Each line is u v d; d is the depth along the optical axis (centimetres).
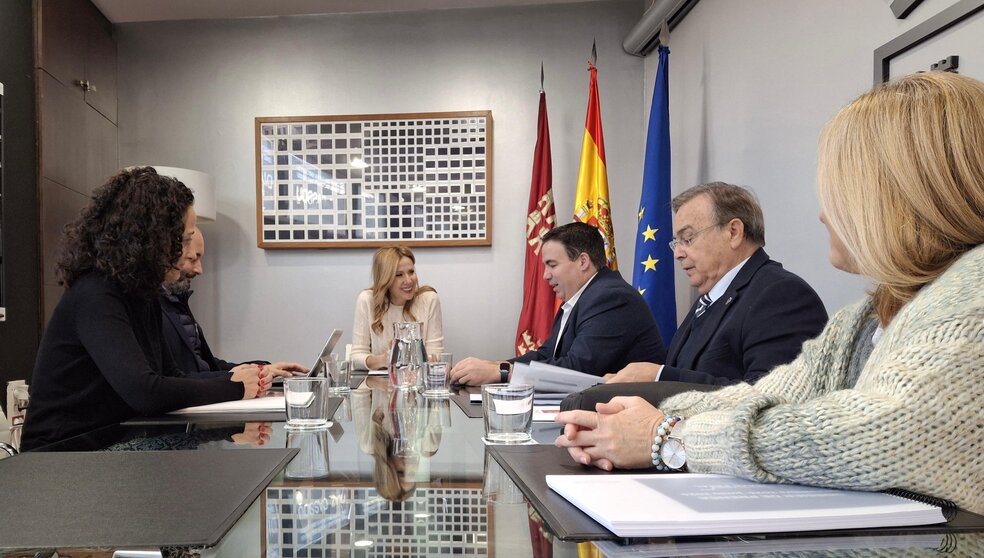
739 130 297
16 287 301
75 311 136
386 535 52
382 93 415
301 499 64
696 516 53
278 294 414
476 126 409
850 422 61
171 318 238
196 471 75
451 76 413
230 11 407
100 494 64
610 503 57
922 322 64
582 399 108
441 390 178
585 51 411
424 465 81
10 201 299
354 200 411
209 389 145
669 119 363
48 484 68
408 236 410
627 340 224
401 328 205
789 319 168
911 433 59
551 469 76
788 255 254
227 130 416
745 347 172
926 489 59
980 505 60
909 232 69
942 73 72
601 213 364
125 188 145
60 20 340
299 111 417
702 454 71
